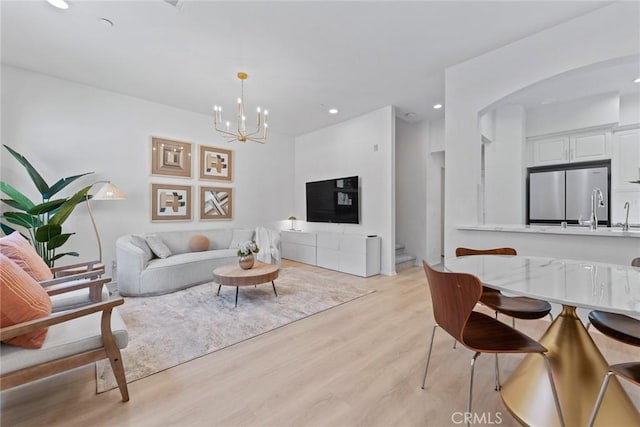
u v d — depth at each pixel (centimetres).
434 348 213
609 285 132
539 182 445
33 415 143
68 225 361
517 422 139
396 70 328
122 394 153
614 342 220
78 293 215
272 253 448
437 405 152
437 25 247
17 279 133
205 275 393
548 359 141
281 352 208
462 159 306
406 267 509
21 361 127
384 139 455
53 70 332
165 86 375
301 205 620
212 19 240
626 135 395
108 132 390
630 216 388
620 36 216
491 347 129
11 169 323
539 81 256
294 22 244
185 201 466
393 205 450
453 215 311
